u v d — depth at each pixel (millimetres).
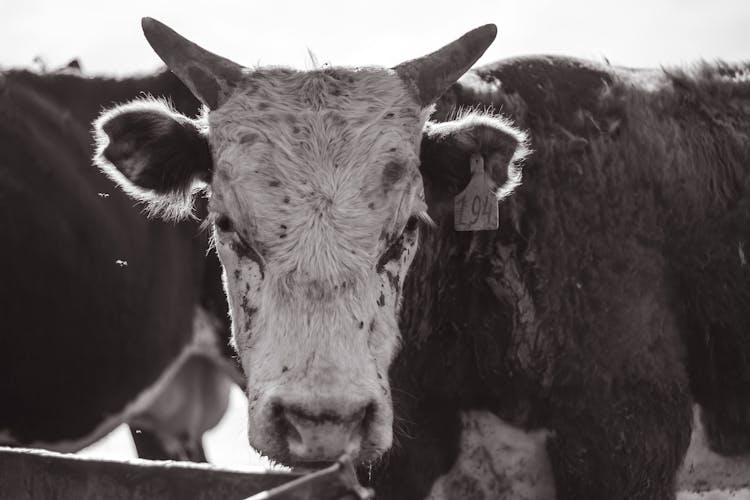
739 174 10125
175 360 12062
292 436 7539
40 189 11336
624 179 9625
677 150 9914
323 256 7746
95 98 12000
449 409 9750
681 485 10211
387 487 9711
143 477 6930
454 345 9625
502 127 8703
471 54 8898
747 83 10609
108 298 11492
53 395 11320
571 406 9352
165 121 8727
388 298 8102
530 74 10070
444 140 8922
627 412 9305
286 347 7617
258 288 8008
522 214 9477
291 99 8406
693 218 9820
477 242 9516
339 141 8180
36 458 7152
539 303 9391
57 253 11227
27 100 11742
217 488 6812
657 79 10539
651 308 9484
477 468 9773
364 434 7617
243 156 8172
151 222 11805
